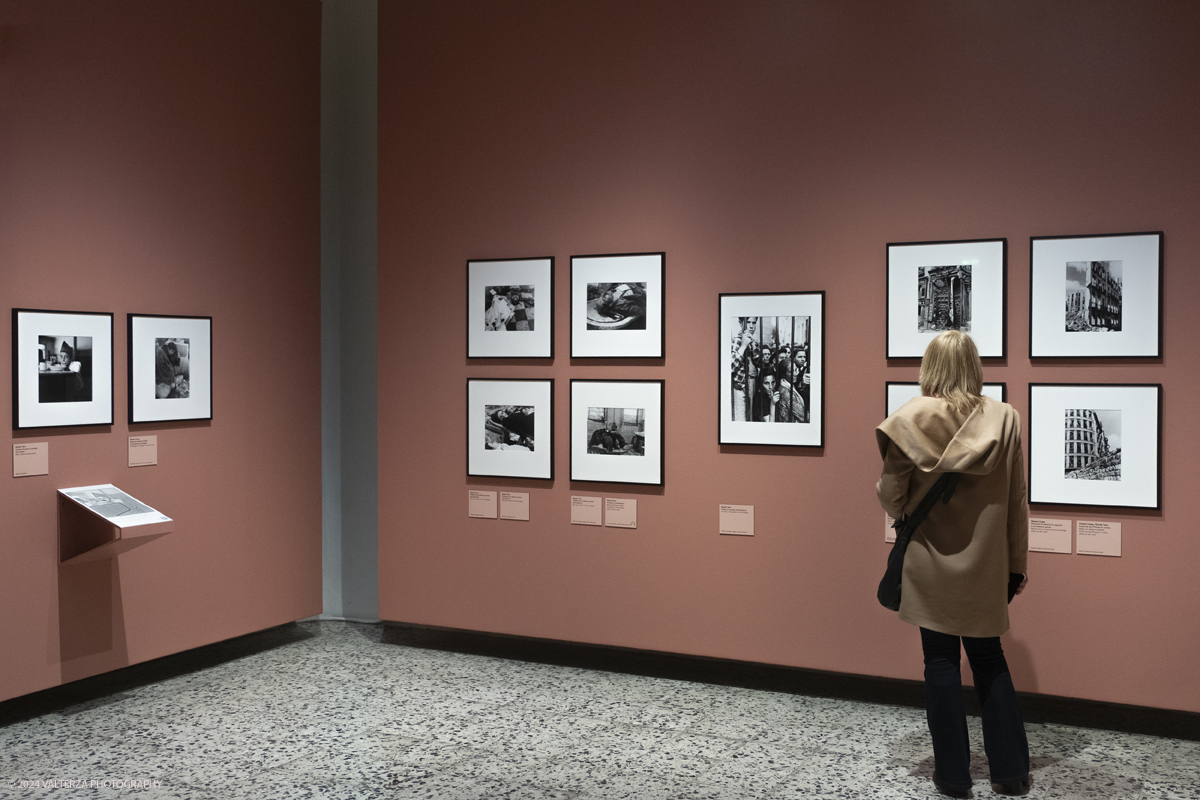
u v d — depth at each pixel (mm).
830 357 5152
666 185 5496
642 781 3990
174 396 5445
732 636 5387
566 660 5867
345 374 6730
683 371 5473
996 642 3928
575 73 5703
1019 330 4777
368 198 6641
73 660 4914
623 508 5625
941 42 4910
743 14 5312
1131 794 3863
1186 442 4500
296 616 6320
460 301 6008
